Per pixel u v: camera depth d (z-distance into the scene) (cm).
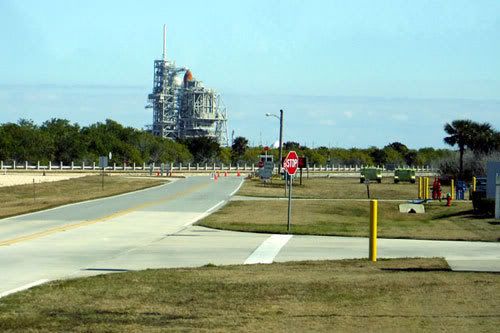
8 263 2805
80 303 1853
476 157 13738
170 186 10288
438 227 4912
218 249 3366
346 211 6531
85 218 5175
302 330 1555
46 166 17212
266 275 2372
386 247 3531
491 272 2436
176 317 1684
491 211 5931
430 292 2023
